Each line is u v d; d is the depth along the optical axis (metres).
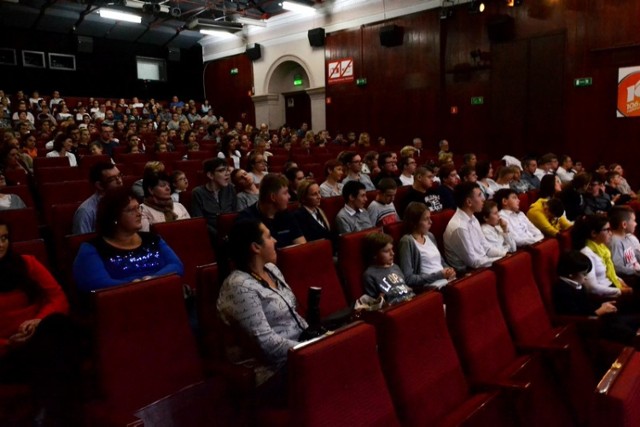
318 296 1.78
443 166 4.27
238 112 12.78
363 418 1.24
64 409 1.54
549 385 1.88
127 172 4.88
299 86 11.73
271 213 2.66
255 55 11.85
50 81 12.02
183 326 1.65
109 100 11.66
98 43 12.46
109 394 1.46
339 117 10.29
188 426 1.41
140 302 1.56
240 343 1.66
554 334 2.12
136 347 1.53
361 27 9.66
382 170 4.61
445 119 8.63
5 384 1.62
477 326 1.79
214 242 3.14
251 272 1.70
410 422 1.41
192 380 1.62
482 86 8.09
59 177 4.36
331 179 4.05
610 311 2.46
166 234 2.56
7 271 1.81
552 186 4.20
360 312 2.12
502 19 7.54
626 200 4.81
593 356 2.28
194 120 11.66
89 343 1.74
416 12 8.76
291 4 9.80
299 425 1.15
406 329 1.45
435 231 3.18
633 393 0.89
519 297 2.13
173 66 13.59
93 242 2.04
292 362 1.17
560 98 7.16
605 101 6.72
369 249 2.48
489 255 3.16
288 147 7.80
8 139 4.53
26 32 11.54
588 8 6.75
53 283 1.93
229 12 10.67
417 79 8.89
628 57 6.48
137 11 9.76
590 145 6.91
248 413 1.50
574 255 2.47
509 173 4.82
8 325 1.79
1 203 3.19
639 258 3.26
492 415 1.51
